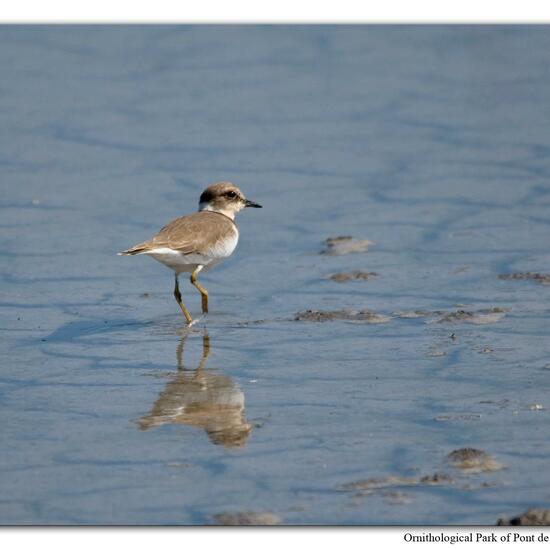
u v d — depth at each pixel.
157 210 15.78
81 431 9.23
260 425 9.30
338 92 21.11
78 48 23.77
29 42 24.12
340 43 24.17
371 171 17.30
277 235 14.98
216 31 24.95
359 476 8.30
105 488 8.20
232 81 21.73
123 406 9.77
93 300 12.86
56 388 10.23
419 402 9.73
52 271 13.75
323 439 8.99
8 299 12.81
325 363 10.77
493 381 10.19
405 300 12.59
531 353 10.88
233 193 13.77
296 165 17.55
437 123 19.44
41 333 11.80
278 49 23.69
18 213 15.67
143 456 8.73
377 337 11.46
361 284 13.18
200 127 19.28
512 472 8.33
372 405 9.69
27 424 9.38
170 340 11.57
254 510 7.80
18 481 8.33
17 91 21.06
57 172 17.28
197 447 8.89
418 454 8.66
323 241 14.73
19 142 18.50
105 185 16.73
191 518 7.71
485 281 13.15
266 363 10.82
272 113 19.98
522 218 15.30
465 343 11.22
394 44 24.11
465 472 8.33
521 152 17.97
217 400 9.88
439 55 23.42
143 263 14.20
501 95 20.91
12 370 10.70
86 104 20.41
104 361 10.95
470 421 9.30
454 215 15.50
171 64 22.75
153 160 17.78
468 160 17.64
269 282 13.40
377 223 15.27
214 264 12.71
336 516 7.69
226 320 12.18
